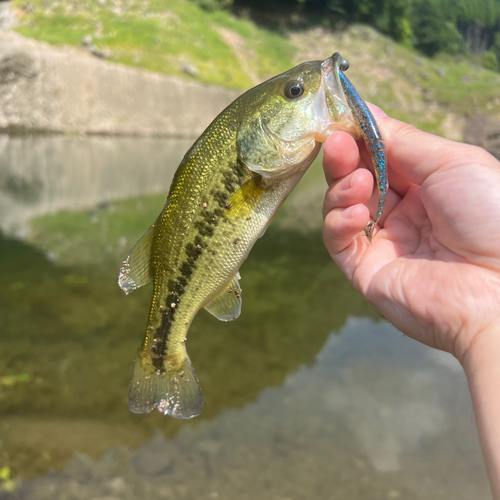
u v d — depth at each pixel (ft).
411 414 1.57
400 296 0.83
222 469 1.32
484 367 0.69
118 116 9.86
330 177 0.86
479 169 0.79
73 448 1.35
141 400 0.92
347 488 1.28
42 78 8.80
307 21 16.46
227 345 2.00
